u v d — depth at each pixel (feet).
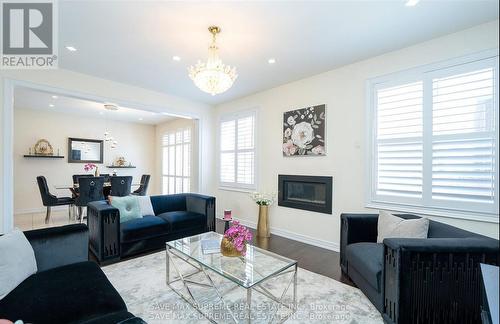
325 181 11.43
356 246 7.79
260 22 7.50
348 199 10.67
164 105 14.88
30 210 19.48
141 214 11.59
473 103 7.83
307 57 9.97
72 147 21.59
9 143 9.74
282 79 12.46
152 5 6.72
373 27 7.80
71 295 4.75
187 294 7.27
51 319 4.11
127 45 8.98
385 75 9.65
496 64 7.42
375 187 9.95
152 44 8.91
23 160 19.26
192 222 12.19
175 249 7.68
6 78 9.71
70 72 11.36
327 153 11.39
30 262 5.49
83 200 15.12
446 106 8.32
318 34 8.21
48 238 6.22
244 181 15.53
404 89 9.23
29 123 19.56
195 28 7.86
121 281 8.01
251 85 13.39
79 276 5.50
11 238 5.31
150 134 27.17
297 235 12.57
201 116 17.01
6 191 9.64
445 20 7.43
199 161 16.93
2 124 9.61
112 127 24.31
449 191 8.25
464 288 5.40
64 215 18.37
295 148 12.57
